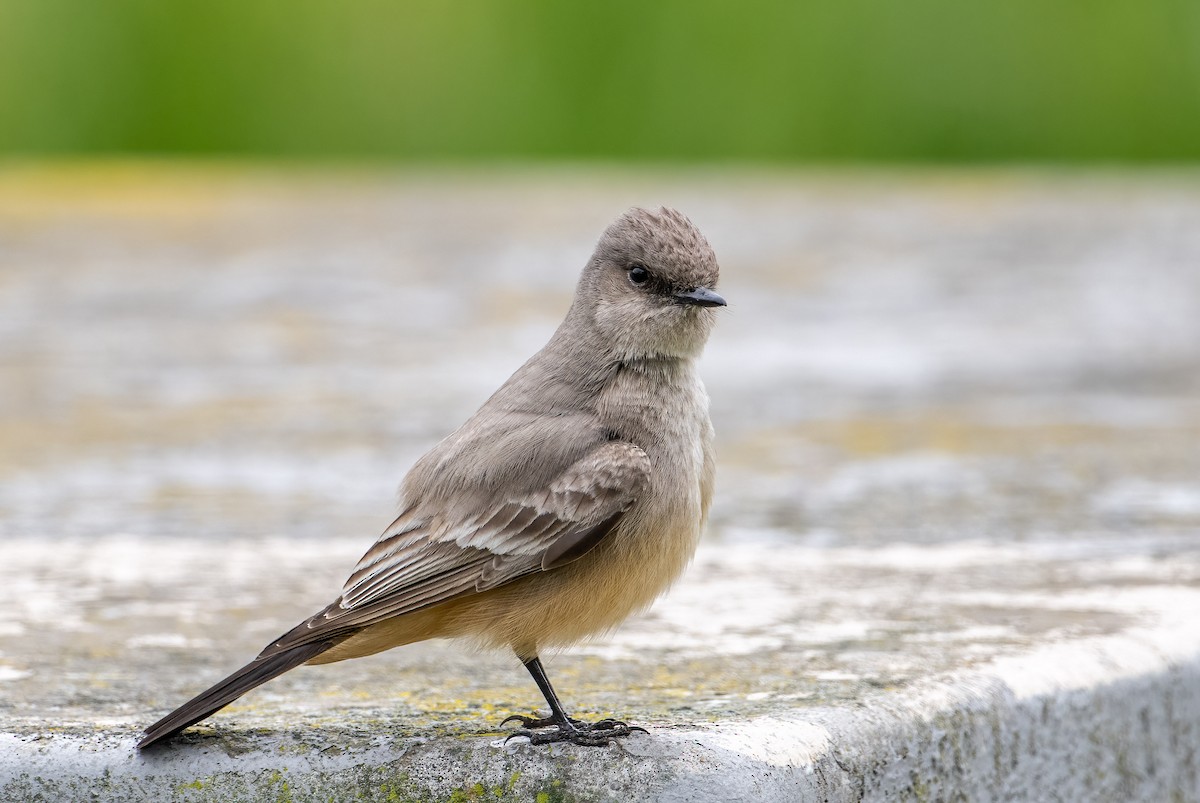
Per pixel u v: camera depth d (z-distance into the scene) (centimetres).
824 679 705
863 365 1595
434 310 1798
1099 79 1970
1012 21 1977
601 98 2014
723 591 891
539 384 764
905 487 1154
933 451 1269
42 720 663
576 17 2011
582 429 732
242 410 1398
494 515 701
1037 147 1986
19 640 803
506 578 696
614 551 707
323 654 695
